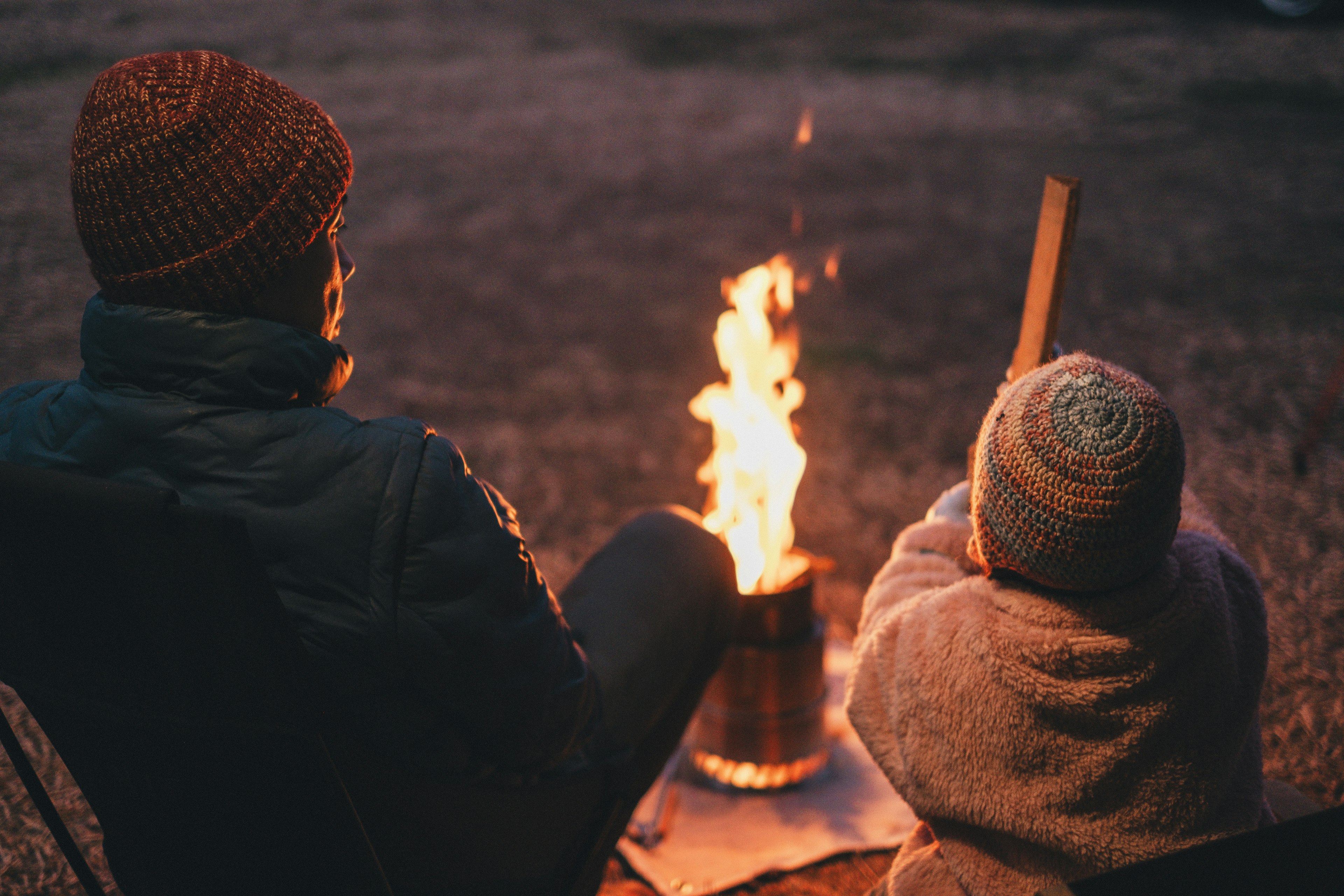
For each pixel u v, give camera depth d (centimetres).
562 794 123
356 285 469
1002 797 103
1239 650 106
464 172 615
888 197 563
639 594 150
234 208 91
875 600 125
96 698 97
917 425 343
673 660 149
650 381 380
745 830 179
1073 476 90
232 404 94
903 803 185
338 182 100
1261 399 347
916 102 737
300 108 97
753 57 873
